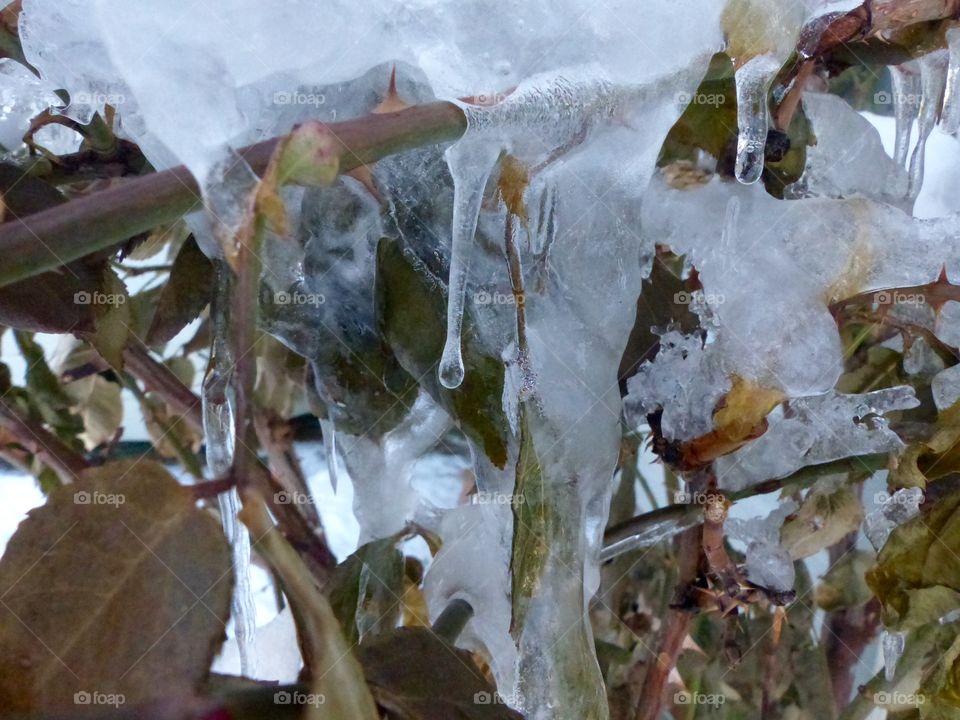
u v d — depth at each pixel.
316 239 0.23
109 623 0.15
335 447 0.27
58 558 0.15
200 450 0.36
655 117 0.20
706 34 0.20
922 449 0.23
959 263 0.22
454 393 0.21
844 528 0.28
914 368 0.28
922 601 0.22
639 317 0.23
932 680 0.23
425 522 0.26
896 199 0.26
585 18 0.19
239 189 0.14
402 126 0.17
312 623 0.15
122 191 0.15
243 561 0.19
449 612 0.23
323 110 0.20
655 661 0.27
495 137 0.18
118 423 0.39
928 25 0.25
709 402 0.22
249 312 0.15
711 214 0.23
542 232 0.21
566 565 0.20
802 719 0.31
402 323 0.22
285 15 0.17
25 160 0.24
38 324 0.22
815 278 0.22
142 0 0.16
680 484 0.30
